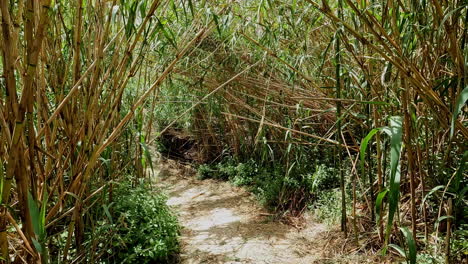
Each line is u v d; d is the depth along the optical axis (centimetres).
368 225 258
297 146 330
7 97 125
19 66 145
